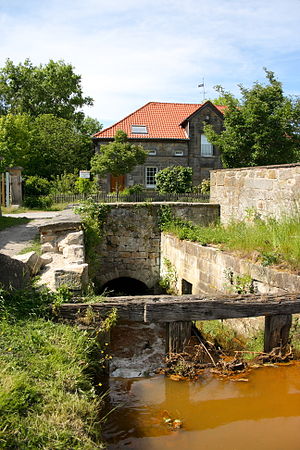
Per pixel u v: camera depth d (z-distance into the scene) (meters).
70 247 7.83
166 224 12.23
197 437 3.95
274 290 6.23
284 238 7.12
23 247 8.59
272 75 21.03
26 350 3.89
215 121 28.08
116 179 27.23
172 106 31.05
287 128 20.59
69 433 2.89
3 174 20.33
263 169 10.02
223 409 4.47
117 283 13.70
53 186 25.17
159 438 3.95
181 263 10.33
